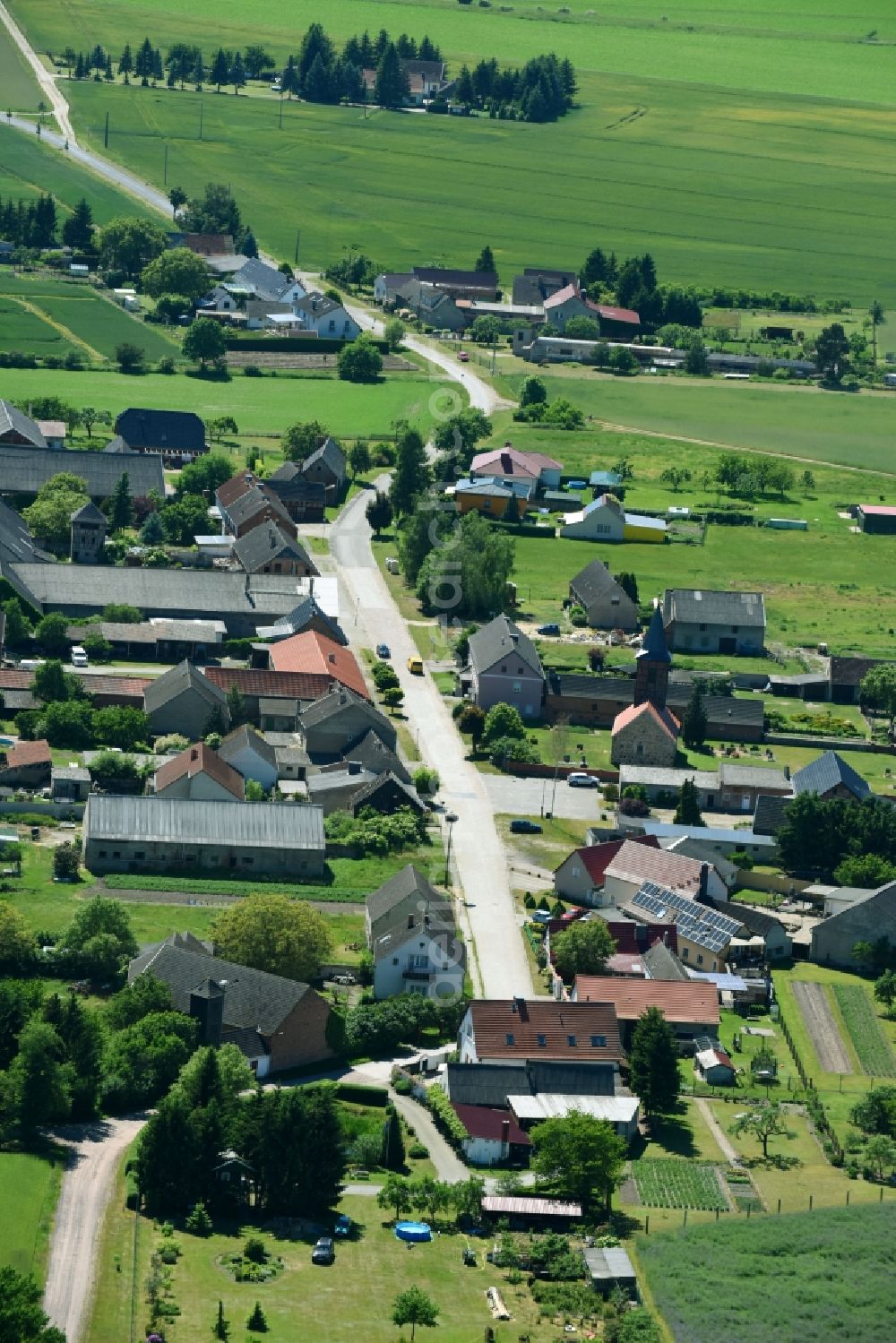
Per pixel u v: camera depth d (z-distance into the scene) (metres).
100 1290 183.62
